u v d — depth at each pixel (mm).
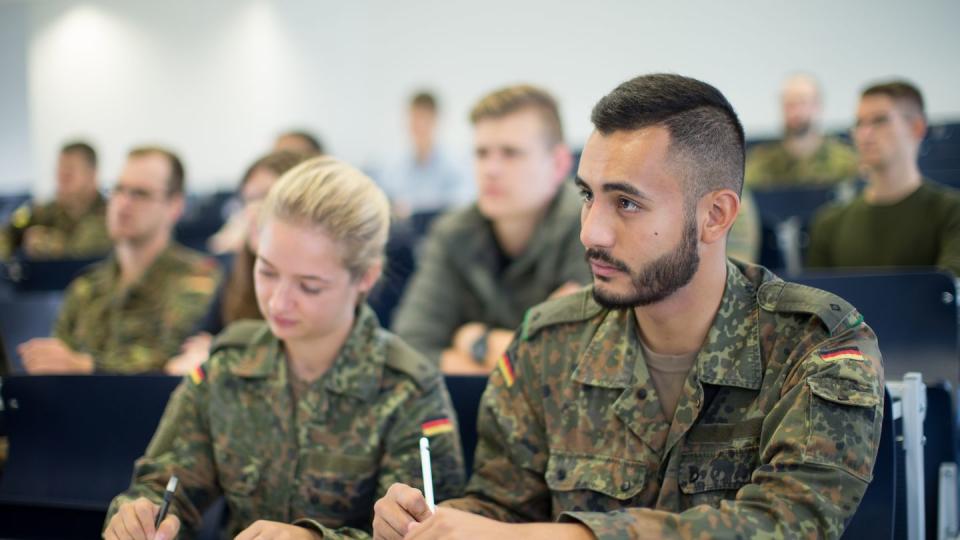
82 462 1851
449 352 2469
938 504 1613
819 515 1065
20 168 9969
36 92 9820
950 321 2047
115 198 2951
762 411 1220
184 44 9148
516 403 1396
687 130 1165
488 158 2416
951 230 2787
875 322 2102
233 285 2219
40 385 1886
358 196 1476
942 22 6328
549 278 2449
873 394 1134
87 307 2992
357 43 8336
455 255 2539
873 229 2918
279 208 1449
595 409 1319
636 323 1328
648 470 1266
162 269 2982
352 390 1504
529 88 2463
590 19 7438
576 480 1295
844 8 6590
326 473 1485
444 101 8008
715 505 1193
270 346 1556
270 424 1520
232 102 9000
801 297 1247
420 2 8047
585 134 7520
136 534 1325
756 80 6914
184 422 1560
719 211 1212
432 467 1473
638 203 1165
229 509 1699
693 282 1240
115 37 9438
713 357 1249
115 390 1857
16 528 1896
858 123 2908
